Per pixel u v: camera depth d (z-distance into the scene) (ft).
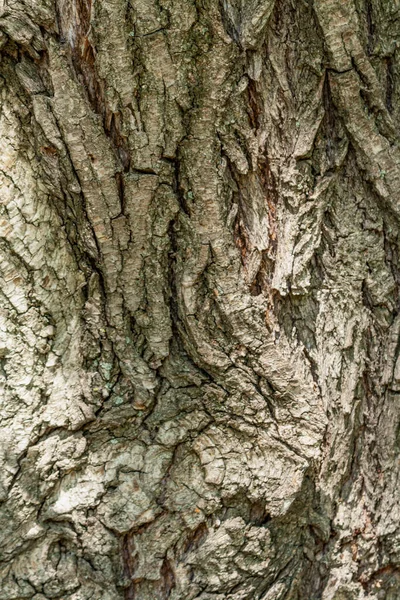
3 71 3.77
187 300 3.93
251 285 4.00
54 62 3.77
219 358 3.95
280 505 4.00
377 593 4.22
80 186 3.85
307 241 4.04
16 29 3.71
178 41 3.78
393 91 4.12
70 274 3.93
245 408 3.98
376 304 4.18
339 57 3.95
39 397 3.89
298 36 3.95
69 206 3.88
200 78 3.83
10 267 3.85
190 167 3.89
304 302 4.09
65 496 3.87
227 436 3.97
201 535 3.97
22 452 3.84
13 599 3.80
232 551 3.95
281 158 4.00
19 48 3.76
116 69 3.78
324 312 4.11
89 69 3.82
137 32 3.76
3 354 3.85
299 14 3.94
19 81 3.77
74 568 3.87
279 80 3.94
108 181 3.85
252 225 4.00
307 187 4.04
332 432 4.12
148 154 3.85
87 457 3.91
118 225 3.89
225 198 3.94
